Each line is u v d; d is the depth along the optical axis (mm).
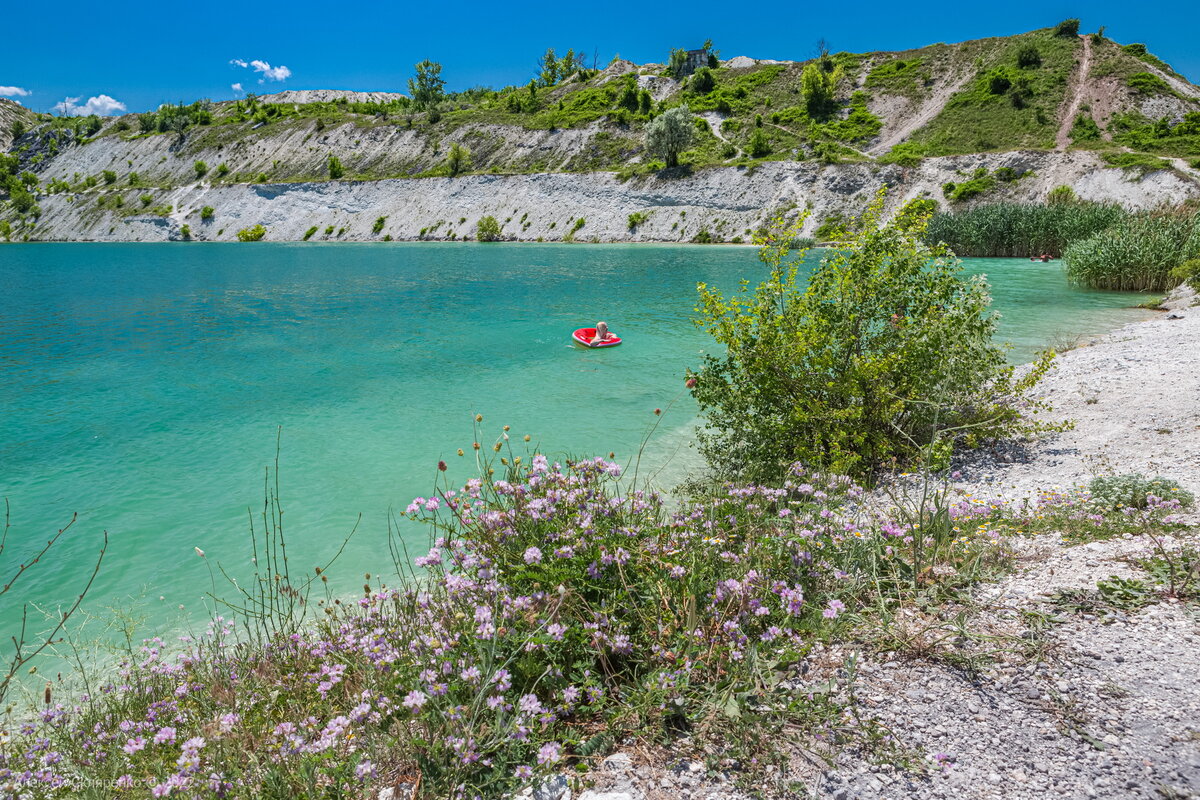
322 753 2727
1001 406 8695
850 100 80312
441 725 2869
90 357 17672
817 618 3631
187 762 2691
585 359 16656
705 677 3260
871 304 8398
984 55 79375
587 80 113625
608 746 2904
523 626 3297
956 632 3502
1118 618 3514
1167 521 4969
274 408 12539
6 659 5332
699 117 83062
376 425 11383
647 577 3680
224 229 87250
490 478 4648
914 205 8320
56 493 8680
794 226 8617
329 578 6402
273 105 121812
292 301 28750
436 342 19125
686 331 20469
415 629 3576
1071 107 65438
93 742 3562
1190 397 9352
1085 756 2592
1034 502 6363
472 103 121500
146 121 126938
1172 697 2855
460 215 76812
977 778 2541
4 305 28547
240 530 7570
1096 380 11266
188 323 23281
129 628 5680
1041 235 40000
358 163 94375
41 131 140000
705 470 8742
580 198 72625
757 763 2734
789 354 8188
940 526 4797
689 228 64750
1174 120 60844
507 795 2672
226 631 4758
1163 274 24188
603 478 4785
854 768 2656
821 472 6379
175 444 10570
